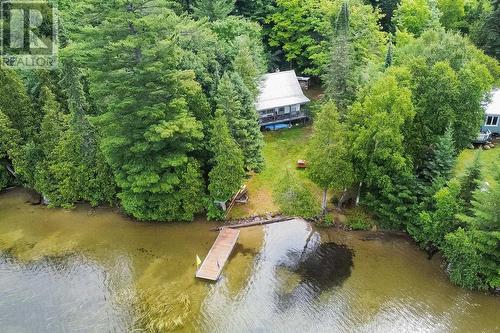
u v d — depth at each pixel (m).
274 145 48.56
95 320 29.22
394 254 34.44
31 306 30.59
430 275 32.28
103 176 39.88
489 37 53.38
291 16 57.44
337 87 43.59
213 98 38.94
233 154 35.47
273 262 34.00
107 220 39.78
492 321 28.39
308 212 34.88
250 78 43.53
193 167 37.16
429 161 35.06
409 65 36.03
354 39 49.09
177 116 35.28
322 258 34.28
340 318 28.95
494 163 30.55
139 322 28.97
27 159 41.72
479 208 29.56
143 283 32.31
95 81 35.19
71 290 31.92
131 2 32.12
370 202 36.97
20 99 42.25
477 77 34.44
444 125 34.91
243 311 29.66
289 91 52.56
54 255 35.59
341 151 34.00
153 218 38.47
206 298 30.80
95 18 33.25
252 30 51.50
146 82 34.72
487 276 30.14
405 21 57.47
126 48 33.34
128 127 35.38
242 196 40.72
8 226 39.34
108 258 35.03
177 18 39.34
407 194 34.16
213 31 49.81
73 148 39.88
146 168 36.16
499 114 45.47
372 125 33.22
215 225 38.28
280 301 30.42
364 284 31.62
